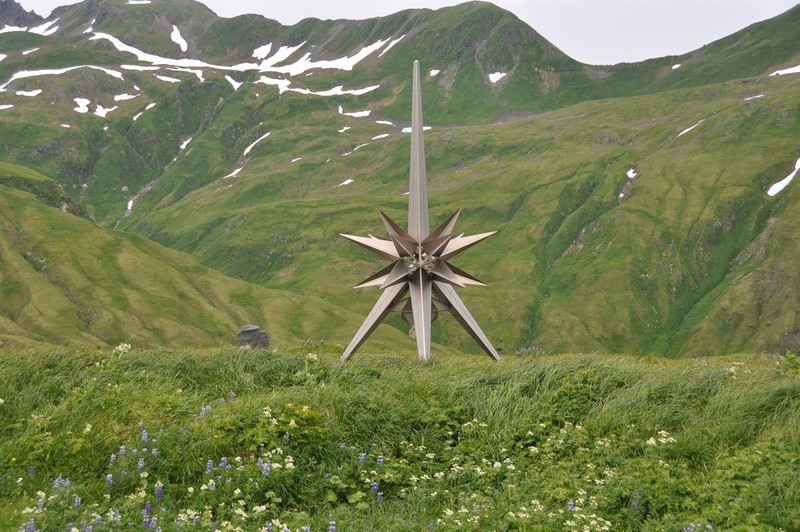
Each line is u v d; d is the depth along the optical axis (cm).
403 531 917
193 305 17700
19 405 1273
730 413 1267
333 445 1174
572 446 1227
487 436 1272
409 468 1152
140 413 1222
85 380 1384
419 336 2292
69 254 18412
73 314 15912
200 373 1543
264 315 18000
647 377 1461
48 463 1046
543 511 962
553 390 1439
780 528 875
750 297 18125
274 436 1133
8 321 14762
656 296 19912
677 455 1154
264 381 1545
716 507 948
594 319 19188
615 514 978
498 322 19625
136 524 874
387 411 1305
